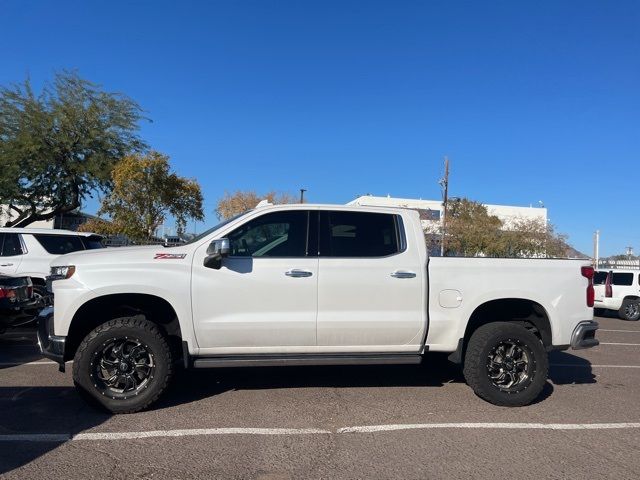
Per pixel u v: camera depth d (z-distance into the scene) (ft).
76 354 18.43
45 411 18.99
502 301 21.33
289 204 20.54
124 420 18.13
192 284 19.04
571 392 23.36
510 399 20.40
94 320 19.85
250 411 19.34
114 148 87.56
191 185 89.15
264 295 19.40
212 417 18.58
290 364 19.74
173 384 22.80
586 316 21.49
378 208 20.97
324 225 20.42
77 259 18.90
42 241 39.11
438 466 14.89
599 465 15.21
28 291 30.99
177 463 14.74
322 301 19.71
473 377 20.45
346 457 15.38
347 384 23.35
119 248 19.72
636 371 28.43
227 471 14.29
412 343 20.38
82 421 17.98
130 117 88.22
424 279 20.39
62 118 83.25
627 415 19.98
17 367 25.53
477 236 119.34
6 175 80.84
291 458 15.23
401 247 20.62
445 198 133.90
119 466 14.48
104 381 18.70
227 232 19.80
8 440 16.21
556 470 14.80
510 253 120.57
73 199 88.79
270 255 19.85
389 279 20.12
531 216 231.71
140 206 83.82
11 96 83.41
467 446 16.42
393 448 16.12
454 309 20.53
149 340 18.67
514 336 20.48
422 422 18.53
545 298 21.07
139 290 18.70
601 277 65.46
